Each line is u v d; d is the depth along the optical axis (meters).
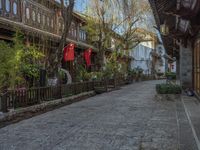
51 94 18.45
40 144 9.25
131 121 13.05
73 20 31.83
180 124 12.08
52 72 20.08
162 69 90.88
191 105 17.39
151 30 42.81
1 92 14.00
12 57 14.78
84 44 33.84
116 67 38.47
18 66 15.22
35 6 24.09
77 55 31.95
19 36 16.52
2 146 9.02
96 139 9.88
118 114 15.02
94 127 11.79
